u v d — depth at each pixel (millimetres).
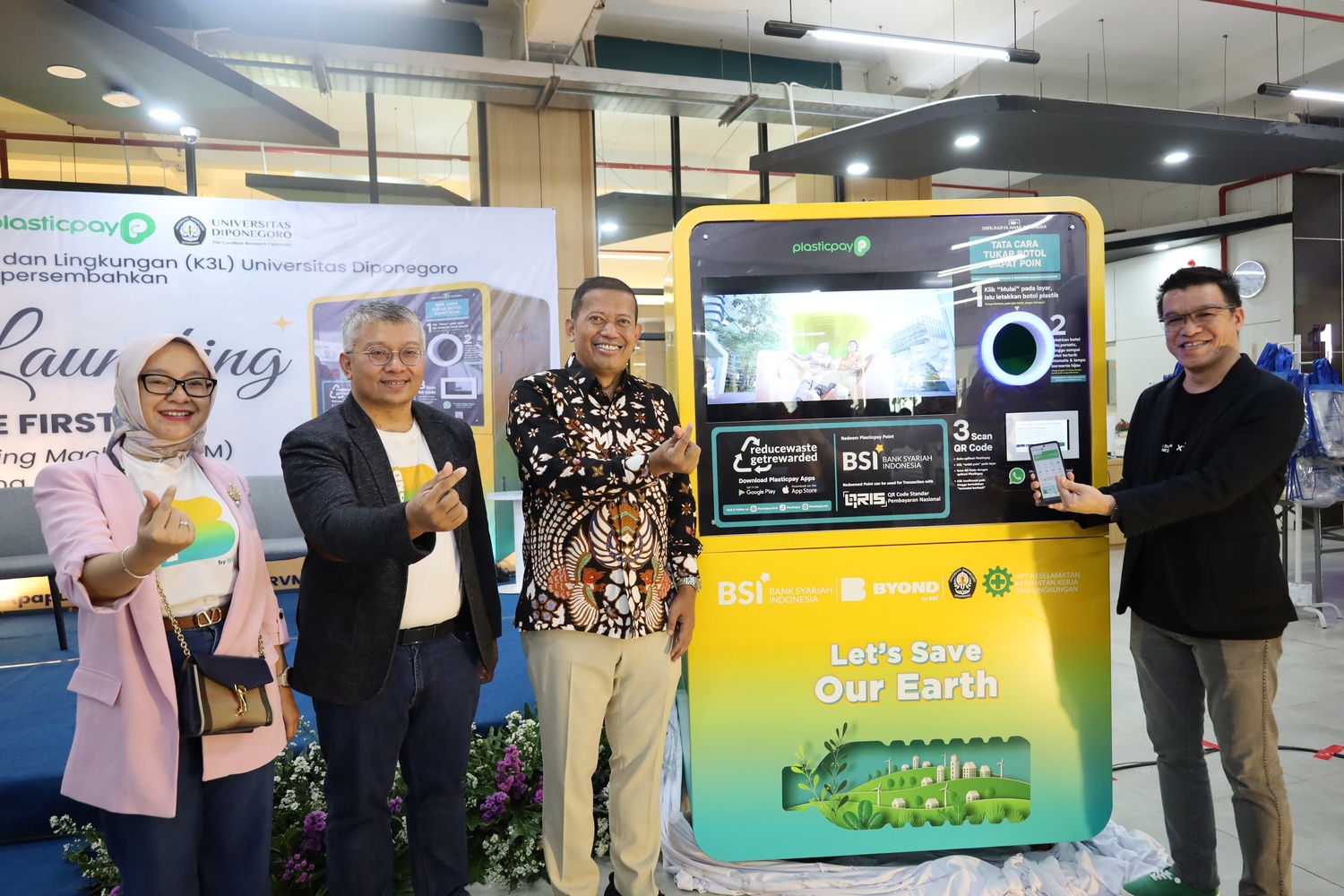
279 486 4621
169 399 1354
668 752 2682
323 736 1523
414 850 1632
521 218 5055
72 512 1253
